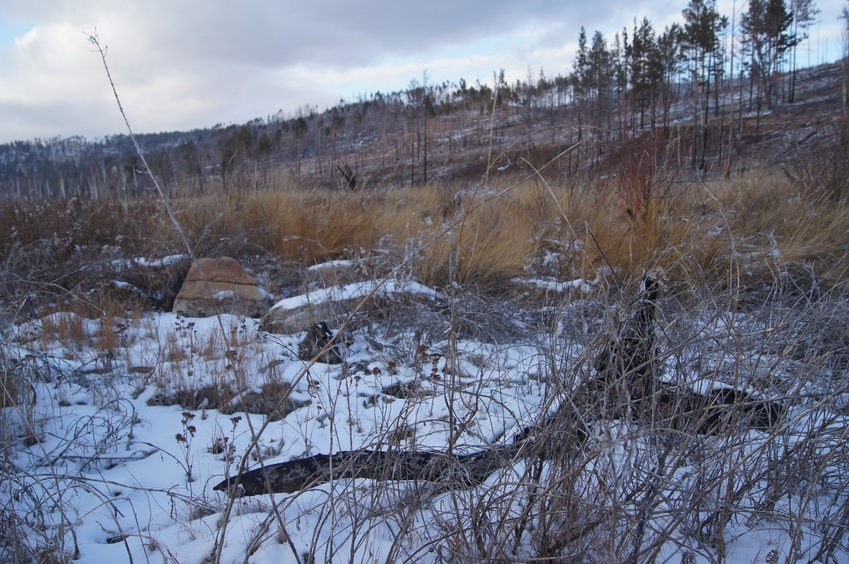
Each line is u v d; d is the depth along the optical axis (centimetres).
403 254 594
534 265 607
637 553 192
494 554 208
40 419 349
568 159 781
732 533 237
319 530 218
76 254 673
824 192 738
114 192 1017
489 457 252
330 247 736
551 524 217
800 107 3014
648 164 648
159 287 651
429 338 471
